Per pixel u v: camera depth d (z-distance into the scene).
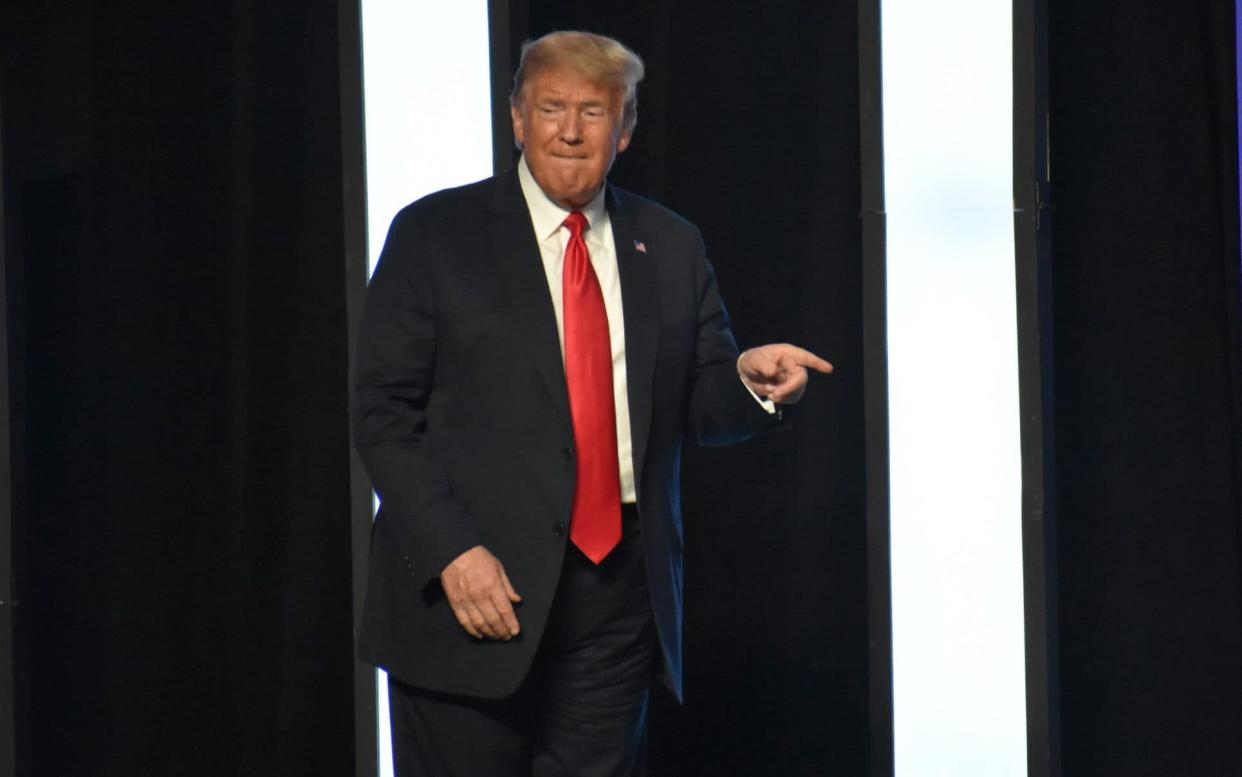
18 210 10.84
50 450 11.53
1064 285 10.65
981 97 9.34
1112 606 10.66
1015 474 9.33
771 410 7.19
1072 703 10.72
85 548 11.56
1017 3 9.25
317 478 11.39
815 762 11.00
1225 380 10.38
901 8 9.41
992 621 9.38
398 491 6.93
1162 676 10.59
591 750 7.39
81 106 11.52
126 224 11.52
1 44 11.44
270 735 11.52
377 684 9.61
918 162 9.41
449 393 7.24
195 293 11.51
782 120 10.91
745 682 11.06
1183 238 10.46
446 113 9.50
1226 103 10.29
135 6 11.50
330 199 11.33
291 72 11.36
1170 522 10.54
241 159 11.40
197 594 11.54
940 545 9.42
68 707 11.59
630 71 7.24
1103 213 10.59
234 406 11.46
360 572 9.59
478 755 7.21
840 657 10.94
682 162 11.02
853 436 10.85
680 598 7.57
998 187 9.33
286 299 11.41
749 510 11.05
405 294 7.19
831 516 10.92
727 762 11.09
